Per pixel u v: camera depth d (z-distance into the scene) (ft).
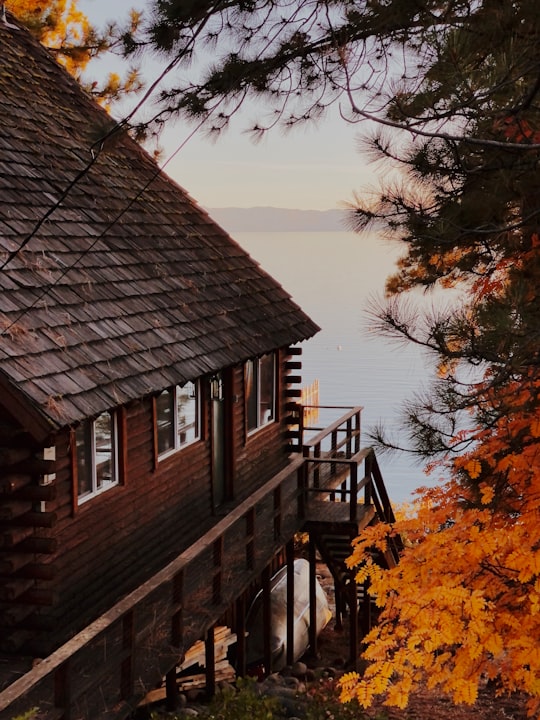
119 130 24.99
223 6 25.26
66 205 42.14
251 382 56.08
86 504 35.12
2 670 30.83
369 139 23.53
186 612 34.01
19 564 31.24
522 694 41.78
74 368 32.22
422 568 26.61
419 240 27.50
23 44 52.49
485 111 22.21
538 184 24.61
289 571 49.03
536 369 24.27
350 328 368.89
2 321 30.91
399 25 23.95
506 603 26.07
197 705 37.52
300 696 37.50
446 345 25.05
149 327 39.81
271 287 59.06
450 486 29.58
